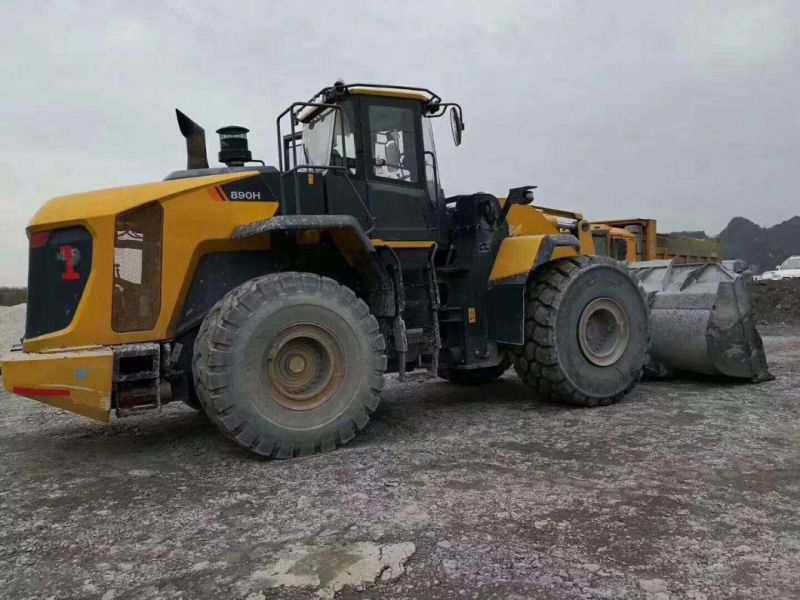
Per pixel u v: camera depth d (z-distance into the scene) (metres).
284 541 2.69
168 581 2.39
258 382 3.91
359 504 3.08
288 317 4.00
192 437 4.71
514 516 2.85
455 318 5.29
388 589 2.25
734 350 5.79
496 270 5.30
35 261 4.12
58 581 2.43
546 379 5.12
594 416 4.83
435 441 4.27
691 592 2.16
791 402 5.04
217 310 4.00
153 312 4.12
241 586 2.31
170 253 4.14
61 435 4.98
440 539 2.63
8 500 3.38
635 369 5.37
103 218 3.98
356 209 4.79
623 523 2.73
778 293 14.55
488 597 2.17
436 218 5.28
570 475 3.41
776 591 2.16
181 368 4.33
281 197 4.51
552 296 5.07
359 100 4.89
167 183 4.26
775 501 2.95
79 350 3.88
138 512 3.13
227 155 4.88
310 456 4.02
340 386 4.17
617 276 5.35
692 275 6.25
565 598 2.15
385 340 4.84
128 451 4.38
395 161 5.05
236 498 3.27
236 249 4.47
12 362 3.68
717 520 2.74
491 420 4.85
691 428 4.30
